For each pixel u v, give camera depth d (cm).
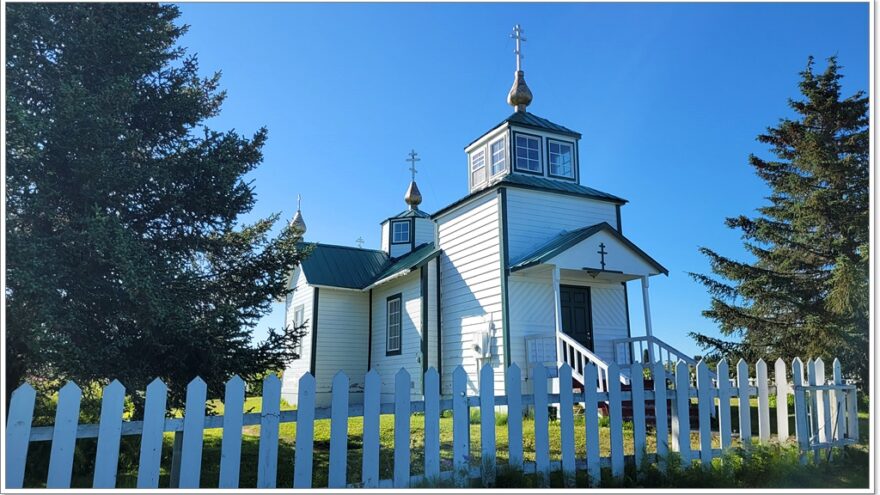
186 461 495
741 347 1770
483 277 1541
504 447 854
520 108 1816
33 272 695
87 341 792
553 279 1349
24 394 452
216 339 856
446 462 707
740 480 674
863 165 1709
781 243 1781
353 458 815
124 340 789
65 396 465
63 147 759
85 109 757
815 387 772
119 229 760
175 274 848
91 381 834
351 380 2039
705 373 726
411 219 2369
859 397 1508
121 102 819
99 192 788
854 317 1539
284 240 1012
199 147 933
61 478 452
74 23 828
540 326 1463
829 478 706
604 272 1400
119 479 689
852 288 1484
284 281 1004
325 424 1172
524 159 1719
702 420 710
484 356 1476
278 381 538
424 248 2094
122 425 481
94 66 855
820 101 1827
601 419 1048
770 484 671
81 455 733
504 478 598
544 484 614
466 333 1577
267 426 525
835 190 1695
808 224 1745
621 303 1586
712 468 679
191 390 507
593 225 1527
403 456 571
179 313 798
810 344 1589
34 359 734
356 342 2086
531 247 1512
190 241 945
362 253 2312
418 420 1093
